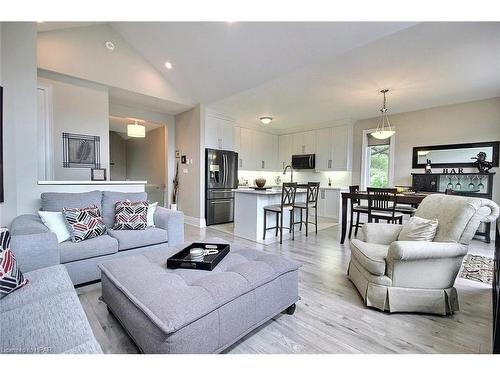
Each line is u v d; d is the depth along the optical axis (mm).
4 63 2434
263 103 4961
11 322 1080
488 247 3723
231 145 5934
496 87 3918
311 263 3049
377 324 1790
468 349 1523
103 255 2402
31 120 2637
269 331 1700
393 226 2504
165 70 4441
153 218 3078
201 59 3793
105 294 1741
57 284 1433
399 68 3309
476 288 2354
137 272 1612
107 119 4102
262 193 4027
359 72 3451
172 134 5863
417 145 5219
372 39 2553
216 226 5285
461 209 1935
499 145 4312
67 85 3738
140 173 8656
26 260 1630
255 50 3221
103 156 4074
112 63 3996
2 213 2348
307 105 5043
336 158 6359
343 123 6211
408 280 1912
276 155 7750
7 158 2424
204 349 1278
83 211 2494
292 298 1894
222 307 1383
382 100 4641
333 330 1718
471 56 2963
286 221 4727
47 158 3613
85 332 1062
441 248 1834
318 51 2895
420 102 4727
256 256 1989
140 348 1330
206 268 1692
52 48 3459
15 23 2516
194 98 4957
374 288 1974
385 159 5805
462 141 4680
